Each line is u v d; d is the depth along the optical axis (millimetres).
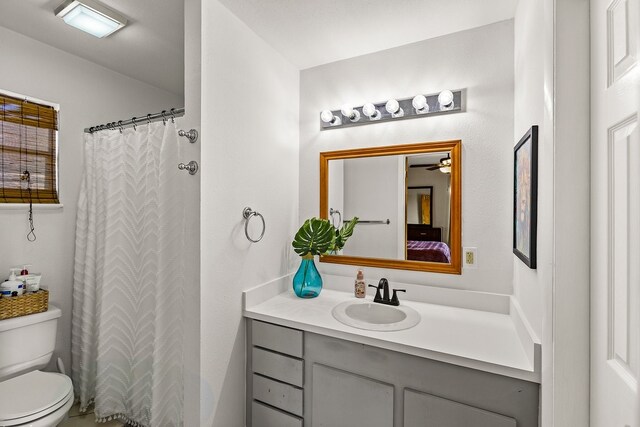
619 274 745
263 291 1822
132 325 1878
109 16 1662
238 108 1649
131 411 1853
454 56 1764
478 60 1706
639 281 651
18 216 1894
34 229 1961
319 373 1493
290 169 2115
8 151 1841
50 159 2023
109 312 1904
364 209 1998
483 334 1391
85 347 2014
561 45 919
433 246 1817
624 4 721
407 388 1312
